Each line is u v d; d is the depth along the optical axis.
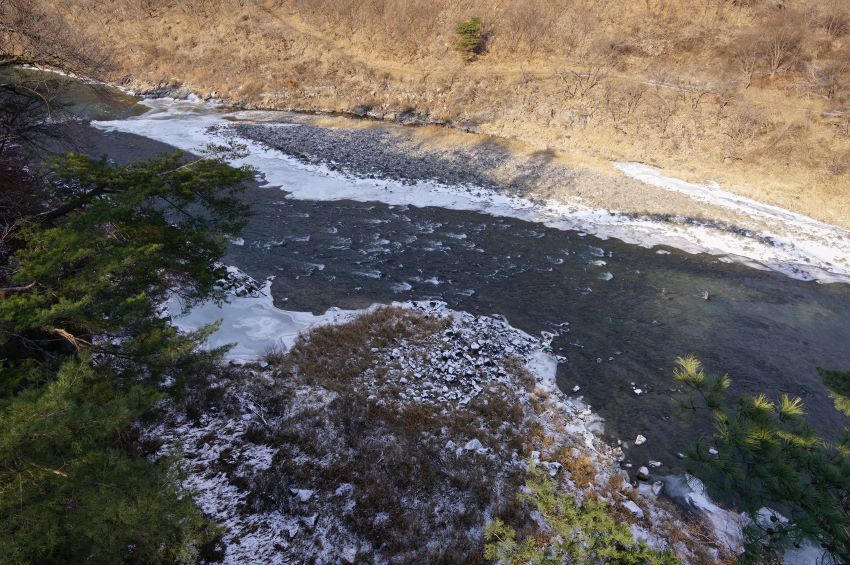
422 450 12.30
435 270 21.66
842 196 27.14
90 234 8.32
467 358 16.14
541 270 22.09
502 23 45.59
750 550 5.83
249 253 21.88
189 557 6.38
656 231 25.39
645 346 17.67
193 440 11.65
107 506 5.46
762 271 22.41
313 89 42.91
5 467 5.41
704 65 37.75
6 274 8.82
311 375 14.60
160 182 9.87
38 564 5.48
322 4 50.06
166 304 16.73
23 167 14.02
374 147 34.03
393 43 46.41
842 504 5.64
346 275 20.81
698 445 6.27
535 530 10.42
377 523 10.29
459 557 9.61
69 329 9.34
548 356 16.94
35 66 15.87
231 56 45.91
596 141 34.12
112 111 38.84
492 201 27.92
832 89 32.47
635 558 5.54
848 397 6.96
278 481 10.73
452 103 39.81
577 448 13.24
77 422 5.55
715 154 31.42
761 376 16.30
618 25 42.94
